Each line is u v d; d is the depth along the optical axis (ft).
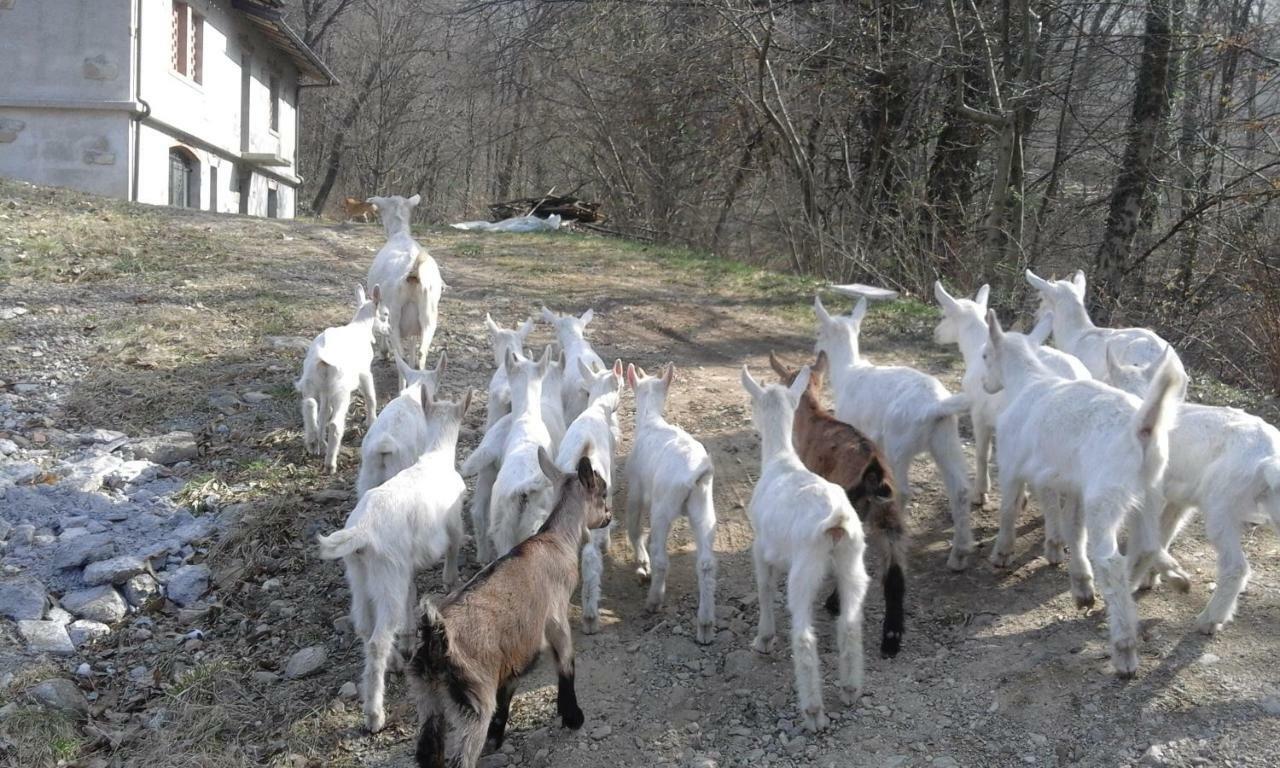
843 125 34.14
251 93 47.37
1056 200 30.40
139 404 14.33
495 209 44.34
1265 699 7.73
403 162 72.49
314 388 12.60
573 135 45.96
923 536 10.97
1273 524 8.21
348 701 8.90
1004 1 26.66
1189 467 8.92
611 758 8.01
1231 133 28.27
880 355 18.15
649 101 38.70
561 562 8.13
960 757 7.62
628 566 10.78
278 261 23.18
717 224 39.88
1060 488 9.04
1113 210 26.18
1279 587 9.33
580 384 12.75
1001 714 7.96
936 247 29.45
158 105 36.91
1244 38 24.21
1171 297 26.30
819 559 8.03
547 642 8.02
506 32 39.70
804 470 8.80
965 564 10.07
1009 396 10.21
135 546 11.23
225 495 12.12
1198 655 8.33
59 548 11.05
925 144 32.73
